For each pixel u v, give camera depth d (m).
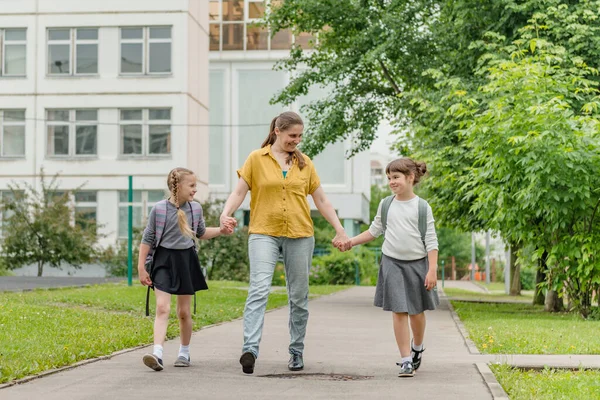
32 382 7.58
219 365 8.89
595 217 17.44
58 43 42.31
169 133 41.72
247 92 48.09
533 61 19.53
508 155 17.28
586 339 11.59
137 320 13.60
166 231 8.70
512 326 13.84
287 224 8.55
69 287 22.48
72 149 42.12
